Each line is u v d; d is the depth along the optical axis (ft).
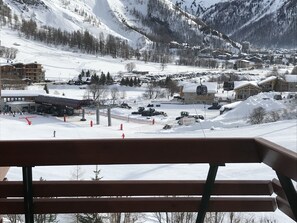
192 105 177.99
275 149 5.58
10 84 211.00
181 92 189.98
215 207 7.31
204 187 6.68
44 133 96.89
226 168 44.39
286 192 5.58
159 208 7.29
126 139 6.21
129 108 169.78
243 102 119.85
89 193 7.15
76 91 221.05
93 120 134.92
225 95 200.54
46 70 314.96
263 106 112.78
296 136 65.98
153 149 6.23
